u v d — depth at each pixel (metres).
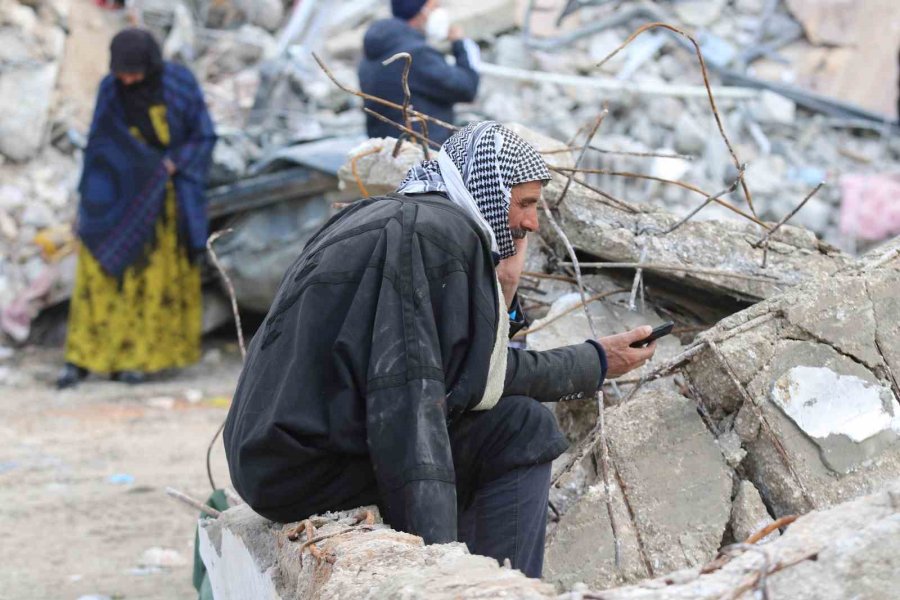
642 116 13.76
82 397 11.06
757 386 4.51
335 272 3.82
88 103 13.91
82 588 6.46
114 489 8.29
